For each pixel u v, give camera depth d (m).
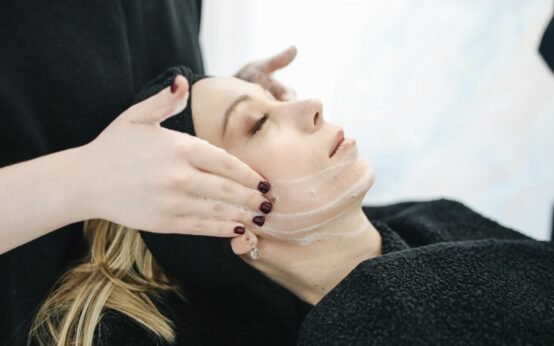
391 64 1.53
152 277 0.87
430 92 1.54
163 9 0.98
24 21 0.76
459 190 1.57
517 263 0.73
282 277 0.84
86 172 0.63
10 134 0.76
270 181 0.74
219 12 1.49
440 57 1.51
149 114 0.61
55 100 0.80
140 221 0.63
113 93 0.85
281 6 1.49
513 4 1.46
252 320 0.89
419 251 0.72
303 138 0.75
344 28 1.50
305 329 0.67
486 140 1.54
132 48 0.92
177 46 1.01
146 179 0.60
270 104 0.78
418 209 1.08
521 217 1.52
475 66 1.51
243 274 0.84
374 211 1.18
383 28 1.50
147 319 0.79
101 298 0.79
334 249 0.78
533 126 1.51
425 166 1.58
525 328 0.62
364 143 1.58
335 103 1.56
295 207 0.74
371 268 0.68
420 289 0.65
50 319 0.80
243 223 0.70
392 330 0.62
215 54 1.52
